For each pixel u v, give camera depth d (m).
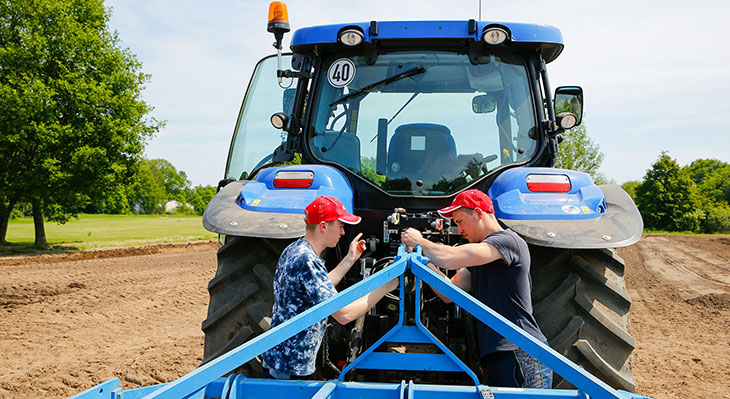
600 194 3.09
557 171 3.25
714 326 7.81
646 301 9.82
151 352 5.98
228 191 3.49
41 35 21.42
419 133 3.83
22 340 6.45
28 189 21.11
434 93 3.89
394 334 2.68
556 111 3.88
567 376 2.08
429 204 3.67
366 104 3.93
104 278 11.33
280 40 3.94
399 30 3.86
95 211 102.38
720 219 51.84
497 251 2.75
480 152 3.79
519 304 2.78
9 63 21.00
